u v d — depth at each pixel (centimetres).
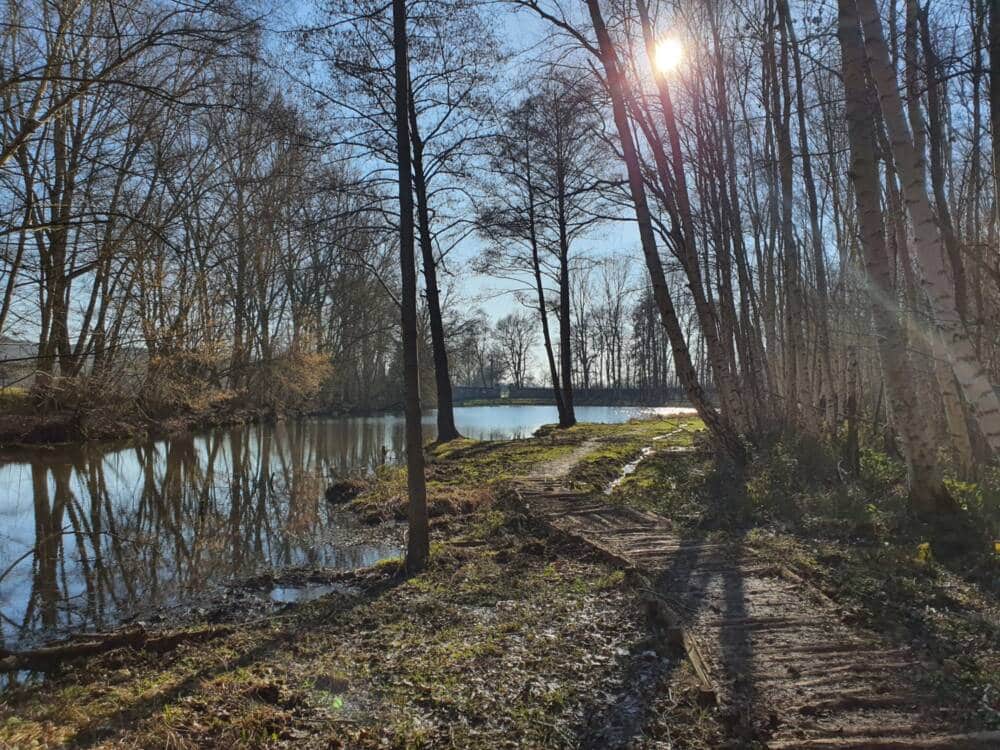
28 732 412
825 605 568
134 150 1205
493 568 776
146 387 1658
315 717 425
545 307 2772
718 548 785
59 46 777
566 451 1905
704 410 1291
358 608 659
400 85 778
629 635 539
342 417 4256
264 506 1385
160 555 988
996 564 628
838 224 1647
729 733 375
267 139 1080
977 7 933
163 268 1426
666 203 1471
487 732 398
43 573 897
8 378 1209
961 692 402
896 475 1097
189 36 738
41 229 768
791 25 1345
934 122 1000
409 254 789
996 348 1127
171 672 527
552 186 2253
